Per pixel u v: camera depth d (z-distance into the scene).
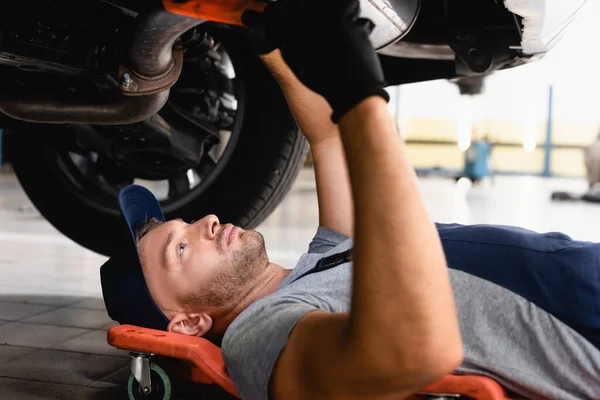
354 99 0.86
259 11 0.95
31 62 1.42
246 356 1.08
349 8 0.88
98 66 1.51
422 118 11.95
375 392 0.92
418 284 0.84
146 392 1.31
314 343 0.98
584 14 1.67
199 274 1.37
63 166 2.49
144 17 1.34
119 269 1.40
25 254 3.47
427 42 1.76
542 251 1.20
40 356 1.79
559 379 1.17
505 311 1.19
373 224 0.85
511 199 6.54
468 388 1.13
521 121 11.48
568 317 1.17
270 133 2.16
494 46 1.63
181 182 2.33
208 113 2.25
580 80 11.14
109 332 1.31
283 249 3.58
